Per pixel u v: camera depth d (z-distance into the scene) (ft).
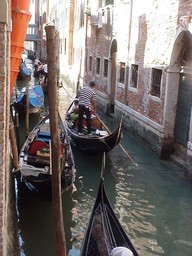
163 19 28.86
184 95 26.91
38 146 21.61
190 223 19.95
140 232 18.93
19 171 21.45
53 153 12.57
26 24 14.49
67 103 56.65
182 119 27.27
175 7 26.68
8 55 12.19
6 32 10.85
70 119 33.53
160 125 29.27
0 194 11.08
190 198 22.65
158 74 30.60
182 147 27.48
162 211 21.17
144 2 33.06
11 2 13.87
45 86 61.98
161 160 28.96
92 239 14.23
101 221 15.10
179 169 27.02
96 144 27.63
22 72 81.25
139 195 23.17
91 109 29.09
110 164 28.27
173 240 18.28
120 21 40.34
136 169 27.22
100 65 49.57
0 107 10.68
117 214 20.75
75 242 17.88
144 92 33.22
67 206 21.65
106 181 25.29
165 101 28.45
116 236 14.52
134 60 35.99
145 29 32.91
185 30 24.97
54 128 12.37
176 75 27.84
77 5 71.36
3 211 11.19
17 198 21.72
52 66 11.97
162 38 29.14
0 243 11.30
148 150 31.78
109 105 45.88
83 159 29.27
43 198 19.77
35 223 19.24
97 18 49.88
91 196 23.13
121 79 41.29
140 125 33.96
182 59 27.27
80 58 66.03
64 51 88.79
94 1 51.88
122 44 39.86
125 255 11.69
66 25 83.82
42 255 16.81
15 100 45.19
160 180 25.13
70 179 21.42
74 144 30.19
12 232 16.40
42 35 131.44
